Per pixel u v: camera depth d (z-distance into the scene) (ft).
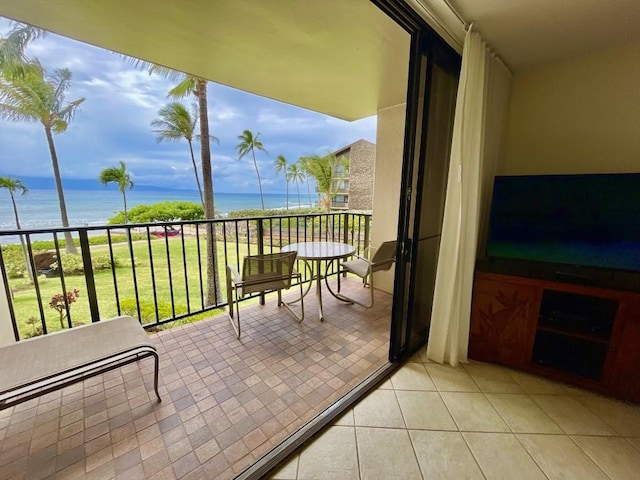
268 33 6.16
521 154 7.98
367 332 8.20
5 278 6.30
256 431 4.79
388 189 11.30
